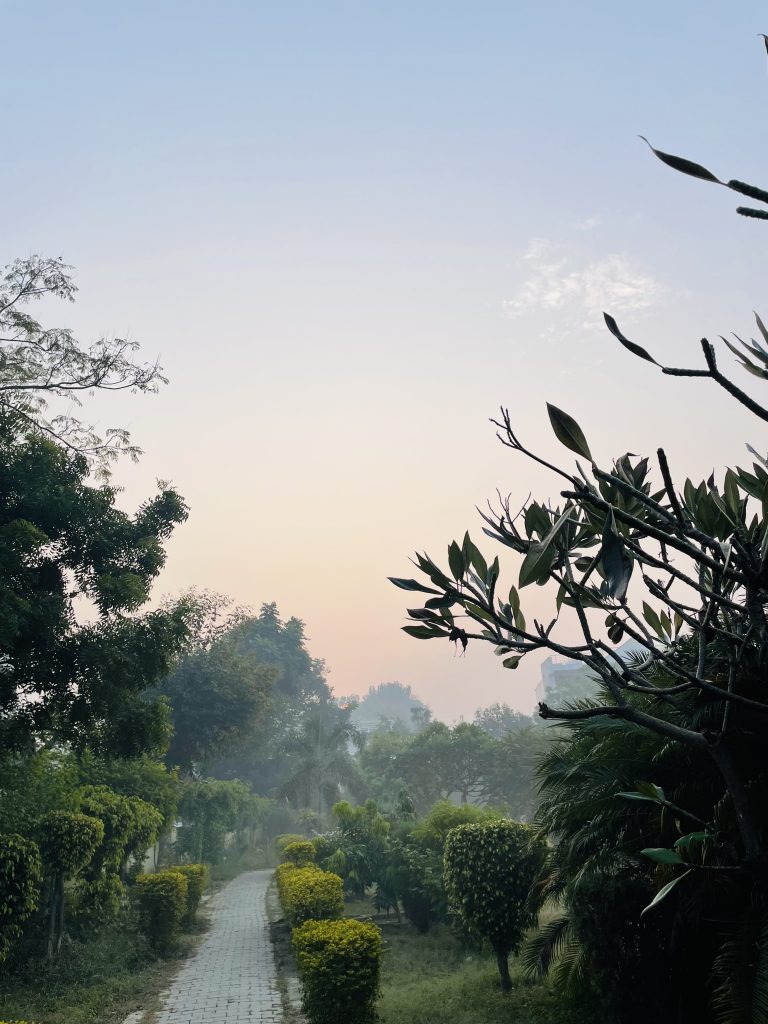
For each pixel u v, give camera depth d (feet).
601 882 21.44
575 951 24.67
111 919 47.57
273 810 177.17
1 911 33.06
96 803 47.39
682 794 19.02
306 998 26.04
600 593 10.82
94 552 44.65
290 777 169.89
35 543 39.37
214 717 111.65
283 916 58.65
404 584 9.96
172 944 45.44
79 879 45.44
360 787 164.45
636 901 20.98
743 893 16.85
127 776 64.03
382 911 61.41
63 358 55.16
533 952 26.63
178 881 47.21
